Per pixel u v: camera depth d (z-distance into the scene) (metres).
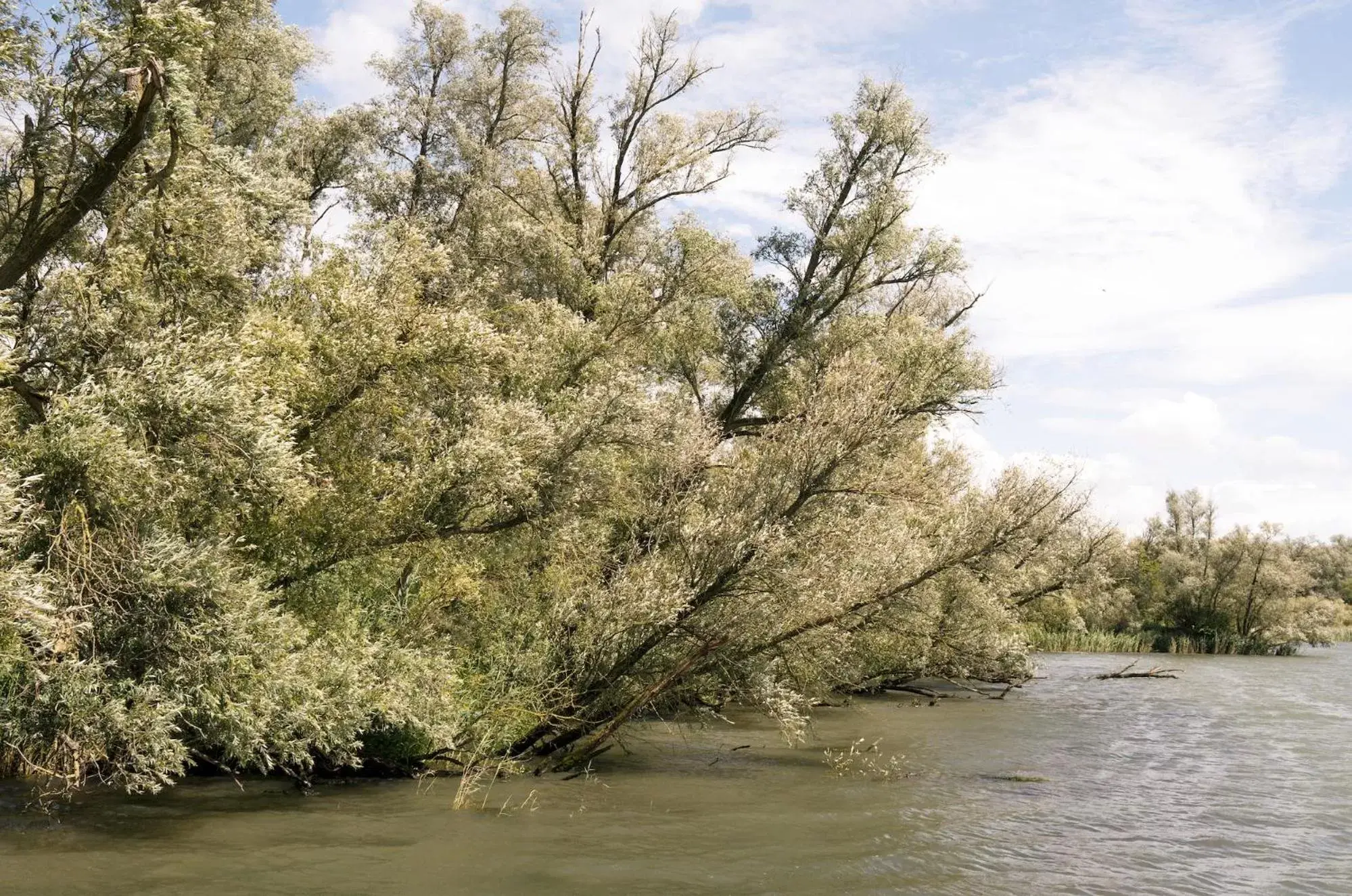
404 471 14.35
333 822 11.35
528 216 26.84
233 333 12.85
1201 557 60.38
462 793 12.65
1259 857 11.39
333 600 14.15
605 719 16.09
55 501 10.20
